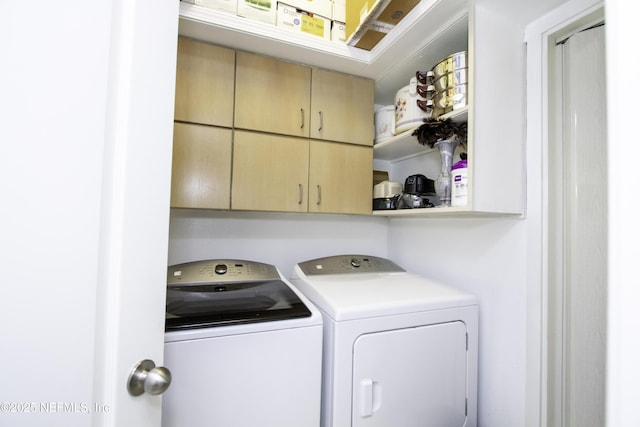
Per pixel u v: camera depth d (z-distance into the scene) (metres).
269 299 1.13
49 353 0.48
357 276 1.52
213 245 1.62
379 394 1.05
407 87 1.41
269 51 1.40
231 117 1.34
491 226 1.27
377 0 1.11
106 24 0.55
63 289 0.49
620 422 0.33
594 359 0.98
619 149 0.35
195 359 0.86
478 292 1.32
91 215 0.52
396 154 1.83
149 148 0.62
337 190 1.56
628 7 0.35
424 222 1.72
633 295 0.33
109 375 0.55
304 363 0.99
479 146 1.03
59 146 0.49
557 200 1.08
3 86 0.44
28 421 0.45
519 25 1.14
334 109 1.56
